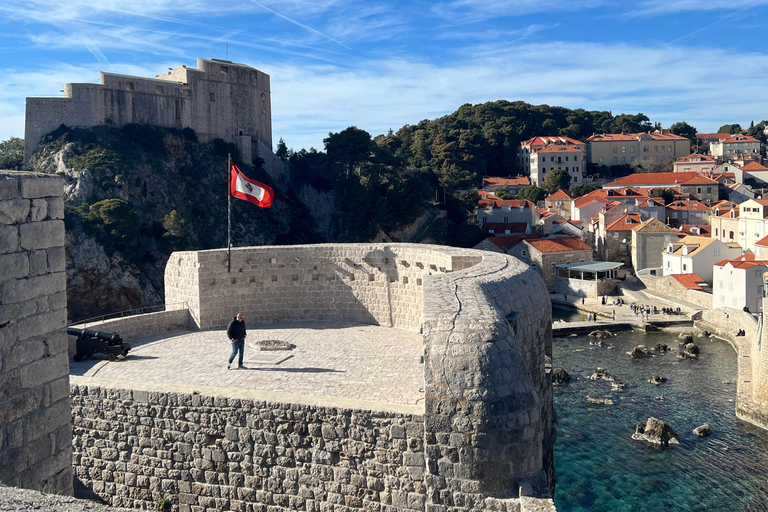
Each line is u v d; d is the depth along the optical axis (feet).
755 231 319.27
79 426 60.08
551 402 71.67
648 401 160.15
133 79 383.65
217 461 55.57
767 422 138.51
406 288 89.45
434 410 41.75
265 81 461.37
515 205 466.29
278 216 414.21
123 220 310.45
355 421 51.06
